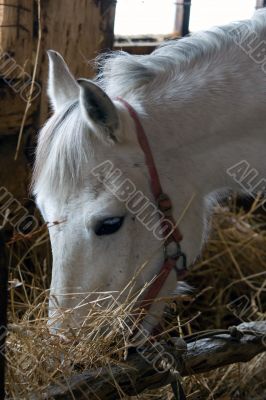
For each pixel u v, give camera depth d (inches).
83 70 131.5
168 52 92.4
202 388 103.7
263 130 91.6
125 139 83.3
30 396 76.5
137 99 88.3
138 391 82.4
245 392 105.3
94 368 82.0
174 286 90.7
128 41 167.8
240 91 90.4
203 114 88.7
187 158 88.7
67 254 81.6
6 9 119.9
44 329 85.2
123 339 84.5
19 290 125.0
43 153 82.6
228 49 92.5
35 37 124.6
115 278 83.4
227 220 155.1
